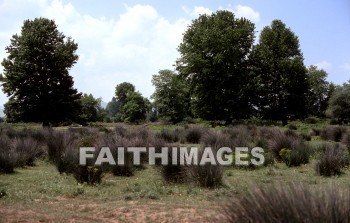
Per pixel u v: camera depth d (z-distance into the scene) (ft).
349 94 235.40
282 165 49.62
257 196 14.15
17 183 36.19
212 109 172.04
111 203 28.78
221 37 172.86
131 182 38.24
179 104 306.55
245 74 174.91
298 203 13.38
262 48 207.72
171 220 23.85
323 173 41.11
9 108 156.97
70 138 59.41
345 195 14.21
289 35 215.10
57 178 39.17
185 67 176.24
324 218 13.08
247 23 188.75
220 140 57.88
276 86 207.31
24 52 153.69
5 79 154.20
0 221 22.66
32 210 25.91
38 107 155.63
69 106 159.84
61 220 23.54
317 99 362.12
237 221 14.29
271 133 77.10
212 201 28.89
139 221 23.85
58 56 157.07
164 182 37.68
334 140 89.76
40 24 161.89
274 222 13.29
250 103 177.99
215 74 170.60
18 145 52.60
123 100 449.89
